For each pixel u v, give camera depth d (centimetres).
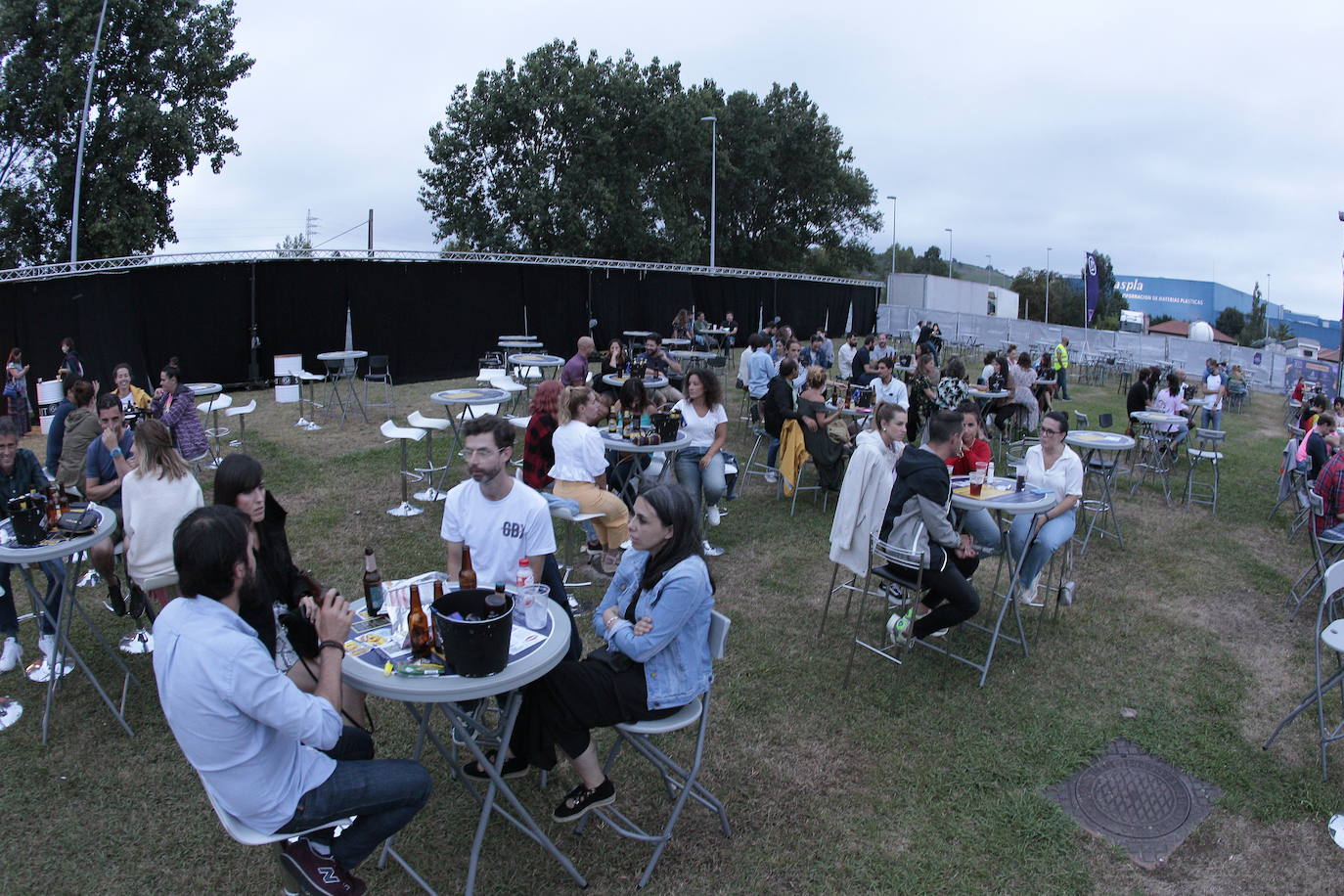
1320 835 339
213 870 302
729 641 496
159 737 382
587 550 620
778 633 508
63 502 418
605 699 294
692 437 669
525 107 2803
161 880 296
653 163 3250
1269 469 1101
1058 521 528
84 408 594
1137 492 920
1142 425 1027
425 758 369
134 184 2238
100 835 318
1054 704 432
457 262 1694
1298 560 693
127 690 418
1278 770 381
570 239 2902
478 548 350
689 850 317
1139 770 380
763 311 2572
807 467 920
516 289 1803
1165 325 5106
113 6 2131
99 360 1333
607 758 342
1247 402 2023
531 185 2828
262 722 216
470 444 335
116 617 504
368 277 1581
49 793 341
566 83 2872
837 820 337
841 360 1548
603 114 2897
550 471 574
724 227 3828
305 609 274
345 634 249
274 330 1499
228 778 217
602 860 311
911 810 344
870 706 424
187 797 342
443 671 255
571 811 305
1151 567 659
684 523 303
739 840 323
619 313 2041
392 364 1633
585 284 1942
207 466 884
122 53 2222
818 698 430
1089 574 638
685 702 302
